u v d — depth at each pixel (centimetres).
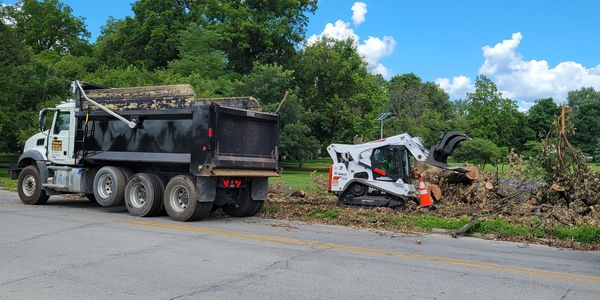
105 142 1282
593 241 963
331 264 709
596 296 573
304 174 3444
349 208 1351
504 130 5678
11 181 2158
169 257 739
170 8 5381
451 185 1526
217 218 1217
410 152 1395
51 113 1406
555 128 1405
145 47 5216
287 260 730
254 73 3997
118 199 1243
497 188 1456
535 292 584
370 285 596
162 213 1247
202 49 4538
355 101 5025
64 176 1336
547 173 1380
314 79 5025
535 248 904
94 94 1312
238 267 681
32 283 584
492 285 612
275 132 1289
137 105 1230
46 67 3444
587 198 1273
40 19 5953
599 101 7781
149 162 1194
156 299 527
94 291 554
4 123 2631
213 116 1110
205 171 1091
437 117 5547
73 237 891
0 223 1041
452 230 1048
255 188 1246
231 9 4988
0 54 2708
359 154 1398
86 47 6272
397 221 1149
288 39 5269
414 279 632
